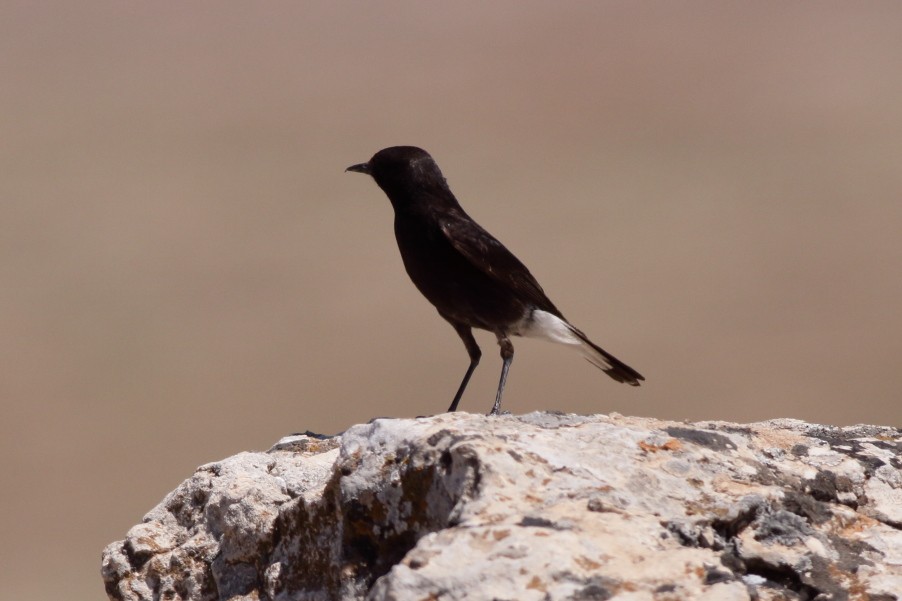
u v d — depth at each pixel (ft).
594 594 26.53
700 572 27.66
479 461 31.22
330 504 35.17
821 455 37.01
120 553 41.14
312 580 35.19
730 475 34.09
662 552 28.32
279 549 37.01
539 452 32.30
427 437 33.47
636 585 26.96
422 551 27.66
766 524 31.68
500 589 26.61
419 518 32.76
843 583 30.09
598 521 29.22
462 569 27.04
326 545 35.04
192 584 39.24
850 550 31.53
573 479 31.35
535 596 26.45
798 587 30.04
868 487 35.99
